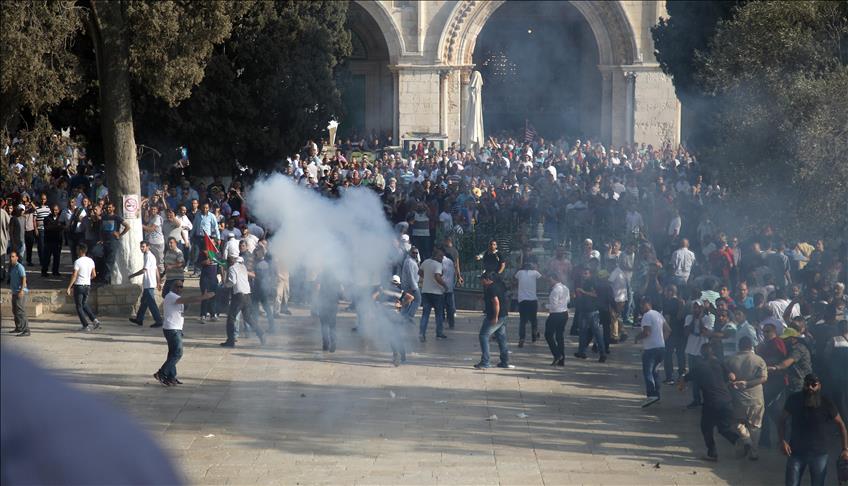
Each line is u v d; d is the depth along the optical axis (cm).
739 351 2800
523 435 3017
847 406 2952
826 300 3578
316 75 7081
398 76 10194
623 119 10212
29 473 228
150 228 5178
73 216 5719
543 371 3900
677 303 3716
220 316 4962
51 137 5456
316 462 2723
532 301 4366
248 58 6894
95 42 4928
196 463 2692
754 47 4234
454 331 4703
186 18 5016
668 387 3688
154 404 3297
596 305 4078
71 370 3731
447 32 10119
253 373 3769
